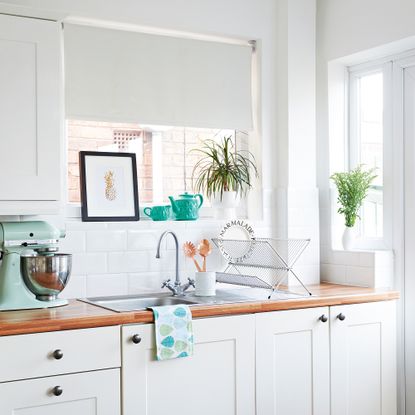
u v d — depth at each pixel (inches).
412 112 139.1
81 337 101.1
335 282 150.0
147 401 106.9
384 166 144.7
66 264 112.9
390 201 143.3
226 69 147.3
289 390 121.7
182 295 130.8
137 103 137.0
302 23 150.6
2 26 108.0
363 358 130.6
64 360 99.7
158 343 106.7
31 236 112.7
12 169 108.9
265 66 150.2
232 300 122.4
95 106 132.8
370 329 131.8
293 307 121.7
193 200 140.1
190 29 140.9
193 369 111.4
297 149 148.9
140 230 133.3
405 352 139.3
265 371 118.8
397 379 140.3
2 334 95.0
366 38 141.6
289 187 147.3
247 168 151.9
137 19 134.3
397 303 141.3
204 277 129.5
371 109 150.5
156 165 143.2
